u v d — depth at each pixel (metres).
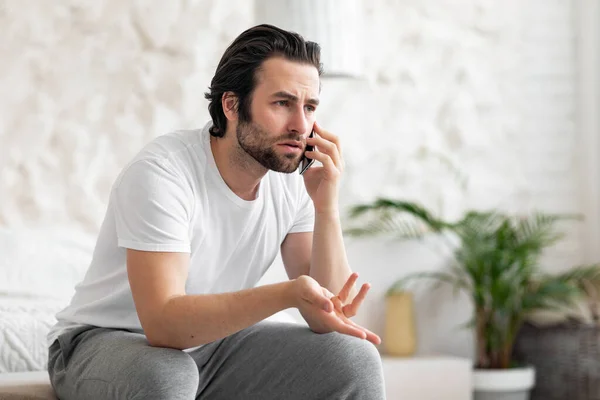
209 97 2.48
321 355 2.35
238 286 2.66
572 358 5.30
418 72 5.55
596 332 5.26
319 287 2.16
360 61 4.05
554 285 5.19
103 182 4.71
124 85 4.80
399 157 5.46
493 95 5.73
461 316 5.28
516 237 5.33
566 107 5.89
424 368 4.76
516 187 5.75
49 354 2.56
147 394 2.09
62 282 4.15
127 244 2.26
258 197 2.54
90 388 2.27
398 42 5.52
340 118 5.32
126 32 4.82
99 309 2.49
